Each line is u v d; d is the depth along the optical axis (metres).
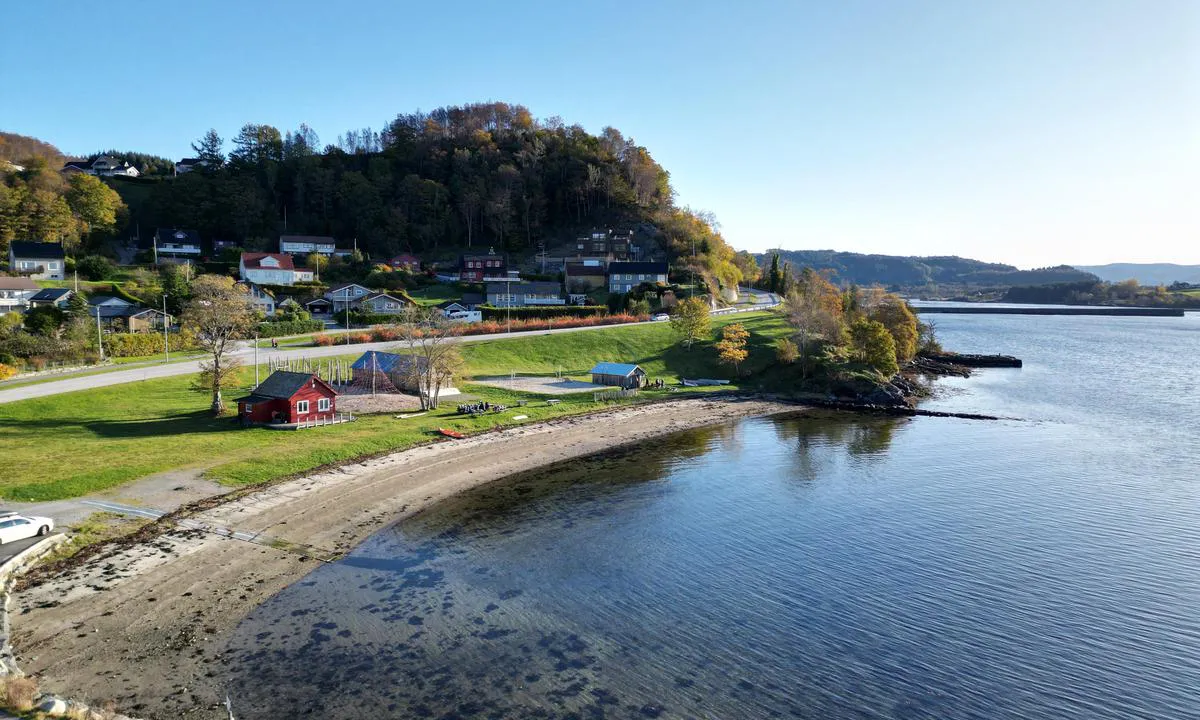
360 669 24.88
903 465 54.62
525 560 35.25
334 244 180.00
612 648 26.89
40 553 31.55
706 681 24.78
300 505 41.25
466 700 23.20
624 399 80.06
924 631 28.69
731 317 127.81
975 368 114.19
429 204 195.25
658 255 178.12
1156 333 193.88
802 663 26.17
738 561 35.66
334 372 79.88
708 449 59.81
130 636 26.27
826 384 88.06
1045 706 23.80
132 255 166.38
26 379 69.50
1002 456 57.34
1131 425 69.50
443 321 75.19
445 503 43.81
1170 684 25.12
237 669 24.58
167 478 43.34
